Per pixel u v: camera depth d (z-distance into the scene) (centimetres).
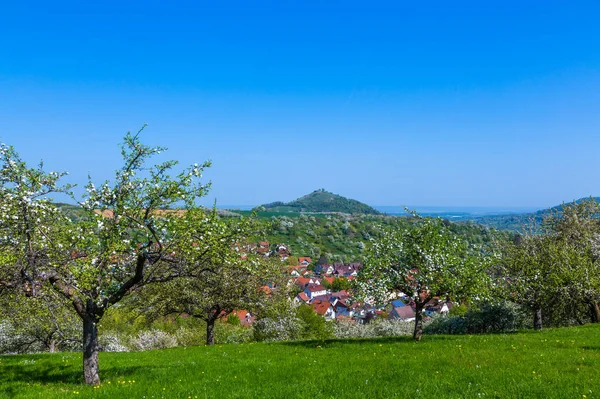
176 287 3186
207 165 1675
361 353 2186
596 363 1669
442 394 1329
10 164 1455
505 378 1478
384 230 2752
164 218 1641
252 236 1848
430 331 4216
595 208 4519
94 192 1577
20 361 2198
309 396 1363
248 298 3294
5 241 1440
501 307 3741
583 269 3353
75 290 1540
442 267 2477
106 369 1923
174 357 2352
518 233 4172
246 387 1495
